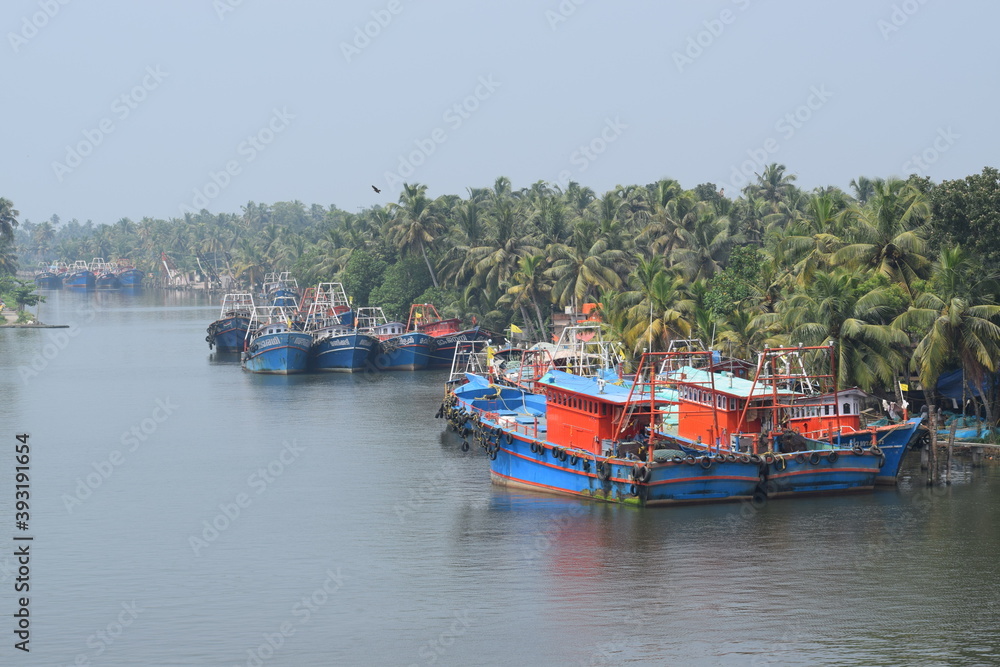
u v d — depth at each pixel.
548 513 60.22
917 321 67.19
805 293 74.38
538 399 85.06
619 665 40.31
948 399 80.81
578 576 49.53
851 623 43.50
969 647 41.12
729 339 84.81
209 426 92.19
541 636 43.03
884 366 67.75
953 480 65.56
